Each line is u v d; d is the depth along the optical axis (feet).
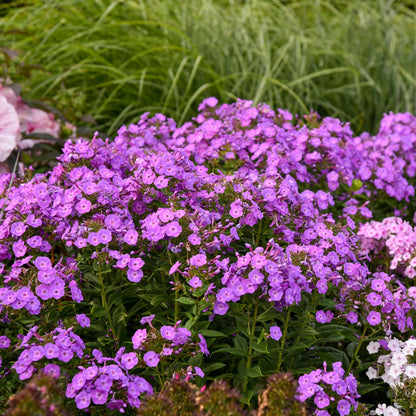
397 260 9.13
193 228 6.96
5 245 7.84
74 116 13.97
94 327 7.49
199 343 6.68
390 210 12.84
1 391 7.18
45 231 7.79
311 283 7.49
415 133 12.27
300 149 9.96
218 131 9.95
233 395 5.31
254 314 6.96
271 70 16.60
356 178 11.47
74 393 6.23
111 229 7.21
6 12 21.11
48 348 6.27
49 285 6.88
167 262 7.63
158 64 17.03
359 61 17.89
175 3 19.02
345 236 8.05
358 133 16.43
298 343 7.25
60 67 16.74
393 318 7.73
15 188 8.32
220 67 16.80
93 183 7.55
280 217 7.84
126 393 6.42
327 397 6.84
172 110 16.01
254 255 6.64
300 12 21.84
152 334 6.70
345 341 8.90
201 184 7.95
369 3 21.36
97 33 17.54
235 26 18.25
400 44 18.93
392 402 8.29
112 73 16.34
